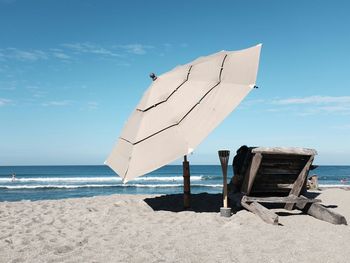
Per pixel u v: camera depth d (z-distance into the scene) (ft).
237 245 17.08
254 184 24.23
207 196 34.04
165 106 25.93
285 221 21.90
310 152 23.30
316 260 14.74
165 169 391.65
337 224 21.07
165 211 26.84
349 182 192.85
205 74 26.40
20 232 21.18
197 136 22.99
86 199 35.22
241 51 26.71
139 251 16.58
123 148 26.50
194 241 18.12
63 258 15.69
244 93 23.40
